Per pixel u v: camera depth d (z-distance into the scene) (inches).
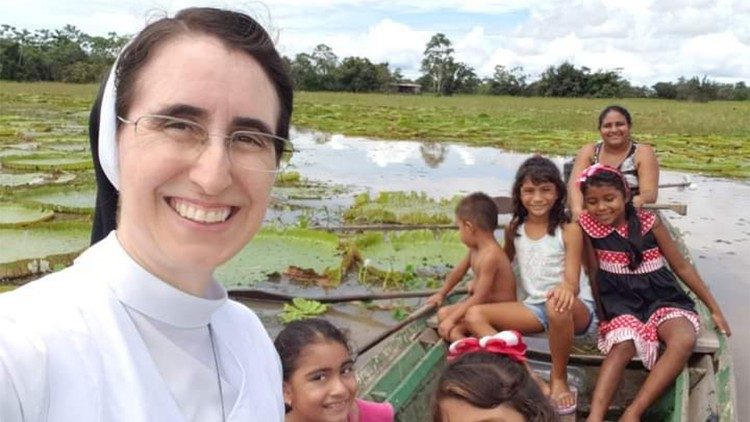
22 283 127.8
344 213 184.2
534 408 43.8
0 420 19.4
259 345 28.5
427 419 71.6
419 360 80.7
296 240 153.8
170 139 22.5
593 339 91.1
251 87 23.2
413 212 183.8
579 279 83.0
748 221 196.5
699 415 70.7
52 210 174.4
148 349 23.1
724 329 84.6
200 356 24.8
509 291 87.9
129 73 23.1
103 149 24.4
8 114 497.7
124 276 22.8
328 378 55.2
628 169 114.9
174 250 23.1
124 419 21.4
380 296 123.6
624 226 82.6
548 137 422.6
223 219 23.5
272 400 27.3
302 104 757.9
